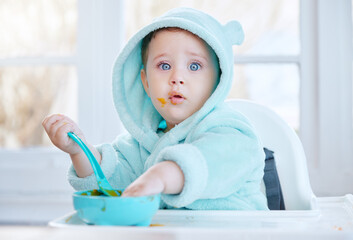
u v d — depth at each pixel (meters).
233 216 0.60
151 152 0.86
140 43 0.90
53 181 1.46
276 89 1.47
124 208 0.49
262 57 1.45
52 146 1.59
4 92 1.61
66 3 1.58
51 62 1.55
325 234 0.43
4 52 1.60
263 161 0.79
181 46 0.79
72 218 0.56
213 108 0.79
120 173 0.86
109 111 1.48
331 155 1.36
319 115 1.37
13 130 1.60
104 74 1.49
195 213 0.61
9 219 1.44
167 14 0.84
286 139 0.98
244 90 1.49
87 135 1.47
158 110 0.83
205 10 1.51
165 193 0.57
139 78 0.91
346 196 0.81
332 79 1.37
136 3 1.54
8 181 1.48
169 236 0.43
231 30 0.85
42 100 1.59
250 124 0.78
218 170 0.61
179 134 0.79
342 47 1.38
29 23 1.60
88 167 0.80
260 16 1.49
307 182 0.95
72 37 1.57
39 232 1.30
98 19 1.49
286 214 0.60
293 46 1.47
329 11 1.38
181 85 0.79
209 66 0.81
